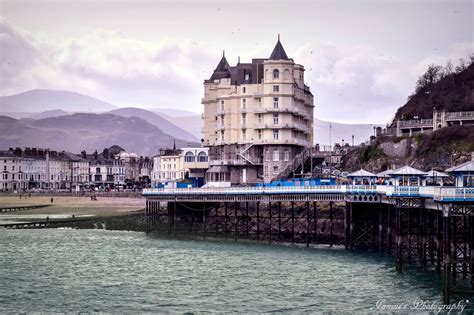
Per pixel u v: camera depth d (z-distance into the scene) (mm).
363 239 119562
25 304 76938
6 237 140875
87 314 72625
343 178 152250
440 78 194250
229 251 117938
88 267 101438
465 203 75500
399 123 164375
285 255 112250
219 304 76750
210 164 192375
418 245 100625
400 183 108312
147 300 78875
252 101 180000
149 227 152625
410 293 81438
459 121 154500
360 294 81312
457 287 80562
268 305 76250
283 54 178750
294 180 152375
